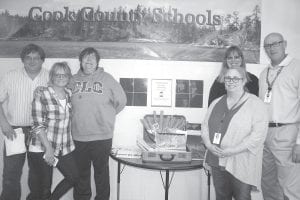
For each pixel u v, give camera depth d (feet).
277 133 7.34
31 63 7.73
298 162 6.97
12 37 9.16
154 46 9.14
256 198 9.36
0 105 7.86
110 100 8.21
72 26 9.10
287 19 9.11
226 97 6.80
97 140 7.94
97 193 8.37
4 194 8.15
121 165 9.40
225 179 6.70
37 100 6.93
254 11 9.07
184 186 9.46
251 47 9.11
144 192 9.46
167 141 7.34
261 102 6.35
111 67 9.20
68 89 7.68
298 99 7.27
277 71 7.42
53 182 9.38
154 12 9.07
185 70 9.21
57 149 7.14
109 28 9.11
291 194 7.40
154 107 9.29
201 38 9.12
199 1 9.07
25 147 7.78
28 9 9.11
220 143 6.44
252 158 6.18
